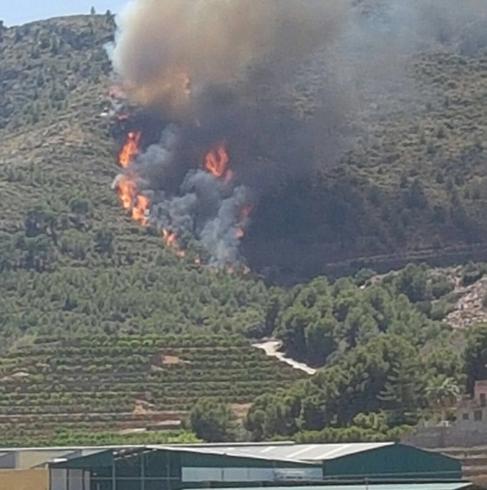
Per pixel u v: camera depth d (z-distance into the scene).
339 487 172.75
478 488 174.25
